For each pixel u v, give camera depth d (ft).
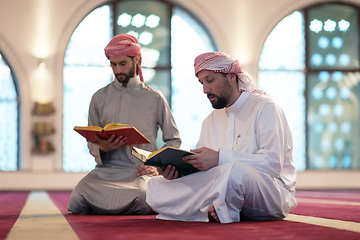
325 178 27.14
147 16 27.04
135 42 9.55
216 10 26.86
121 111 9.49
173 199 6.71
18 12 25.54
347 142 27.99
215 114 7.69
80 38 26.30
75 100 26.05
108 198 8.52
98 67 26.35
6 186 24.86
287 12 27.27
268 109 6.83
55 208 10.87
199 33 27.40
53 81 25.67
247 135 6.98
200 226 5.80
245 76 7.16
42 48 25.64
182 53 27.27
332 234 5.03
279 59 27.55
